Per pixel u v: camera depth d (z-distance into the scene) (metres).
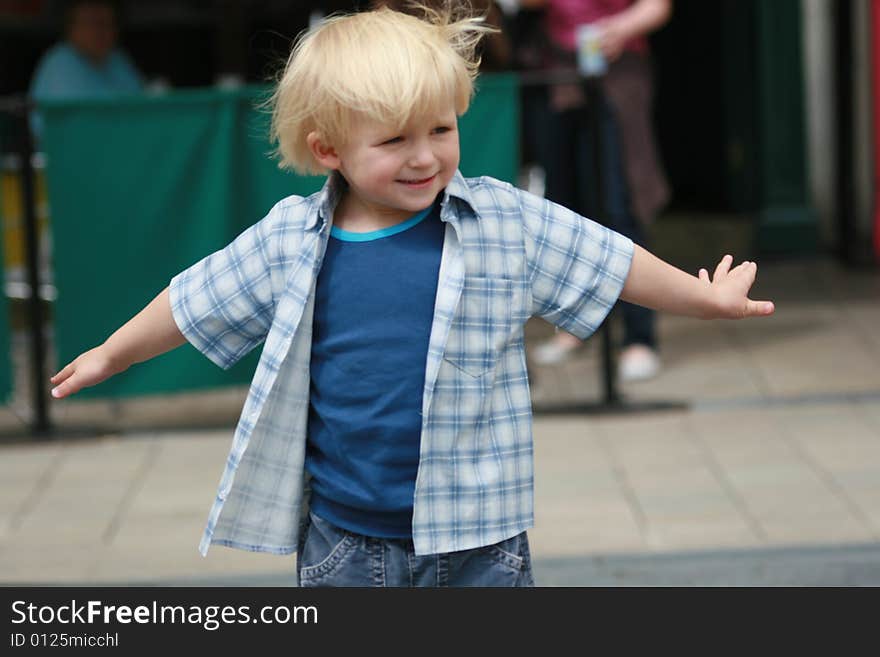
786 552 9.30
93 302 12.16
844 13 17.94
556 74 12.61
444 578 5.47
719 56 20.16
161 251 12.17
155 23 21.69
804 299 16.81
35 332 12.38
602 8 13.52
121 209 12.09
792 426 12.18
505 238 5.35
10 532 10.27
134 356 5.62
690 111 21.31
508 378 5.43
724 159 20.30
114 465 11.79
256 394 5.42
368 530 5.44
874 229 18.20
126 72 16.22
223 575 9.31
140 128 12.02
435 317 5.24
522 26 13.79
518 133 12.22
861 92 18.06
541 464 11.48
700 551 9.41
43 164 12.66
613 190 13.59
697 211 20.55
